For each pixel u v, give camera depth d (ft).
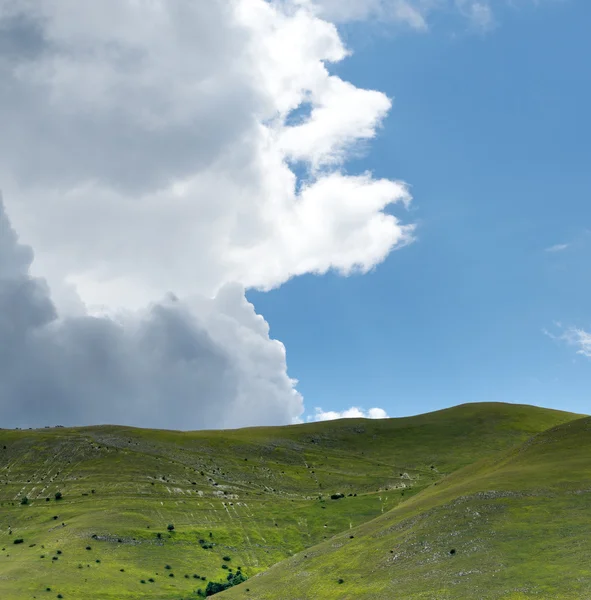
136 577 459.73
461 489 380.58
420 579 287.07
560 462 386.73
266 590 346.33
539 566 266.57
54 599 402.72
